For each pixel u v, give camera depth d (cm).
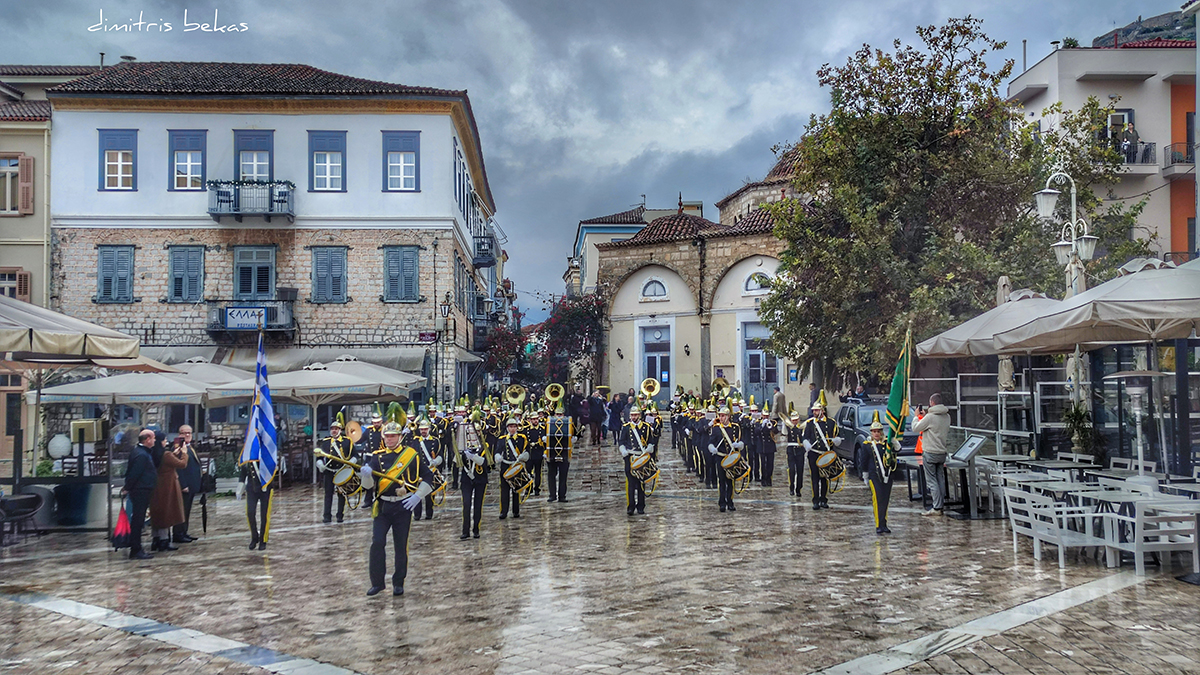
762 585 909
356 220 3030
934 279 2098
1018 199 2158
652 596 870
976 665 627
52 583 985
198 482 1299
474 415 1462
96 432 1919
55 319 1227
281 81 3102
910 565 991
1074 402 1430
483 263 4222
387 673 642
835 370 2702
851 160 2286
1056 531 966
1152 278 977
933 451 1391
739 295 3784
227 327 2920
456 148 3241
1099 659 632
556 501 1697
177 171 3002
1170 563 964
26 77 3325
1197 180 2362
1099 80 3103
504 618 796
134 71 3212
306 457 2172
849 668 631
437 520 1474
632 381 4059
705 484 1931
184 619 811
